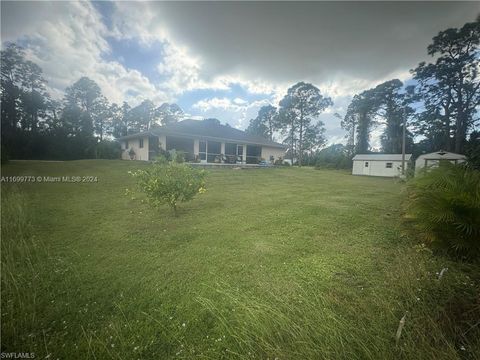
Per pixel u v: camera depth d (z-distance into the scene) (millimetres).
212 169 16266
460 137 27125
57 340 1895
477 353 1561
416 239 3547
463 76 26156
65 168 14312
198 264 3150
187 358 1706
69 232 4426
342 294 2363
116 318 2137
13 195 6613
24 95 28594
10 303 2309
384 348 1610
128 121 43250
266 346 1686
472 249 2781
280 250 3561
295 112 36750
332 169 34219
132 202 6898
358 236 4078
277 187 10469
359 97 39156
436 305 2066
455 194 2834
